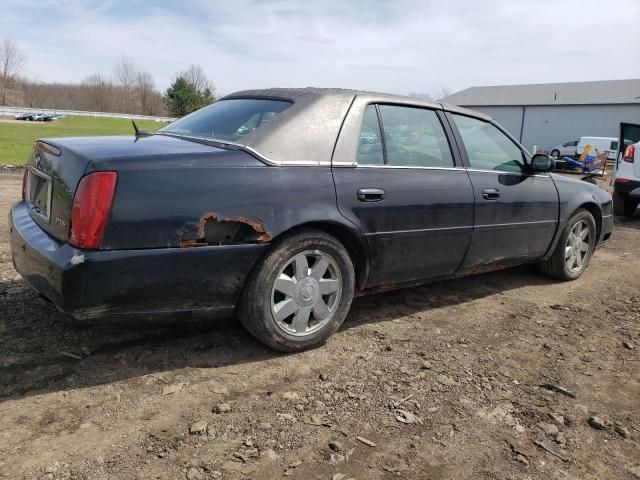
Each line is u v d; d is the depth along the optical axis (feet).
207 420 8.71
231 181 9.83
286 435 8.46
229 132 11.27
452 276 14.02
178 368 10.34
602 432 9.13
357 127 11.81
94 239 8.74
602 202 18.48
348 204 11.25
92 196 8.74
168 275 9.32
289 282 10.79
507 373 11.03
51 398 9.08
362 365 10.94
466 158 13.93
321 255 11.10
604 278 18.70
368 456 8.11
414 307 14.62
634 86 161.48
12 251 11.15
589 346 12.64
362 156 11.77
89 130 127.54
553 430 9.07
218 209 9.62
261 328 10.58
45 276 9.19
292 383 10.06
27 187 11.69
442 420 9.17
